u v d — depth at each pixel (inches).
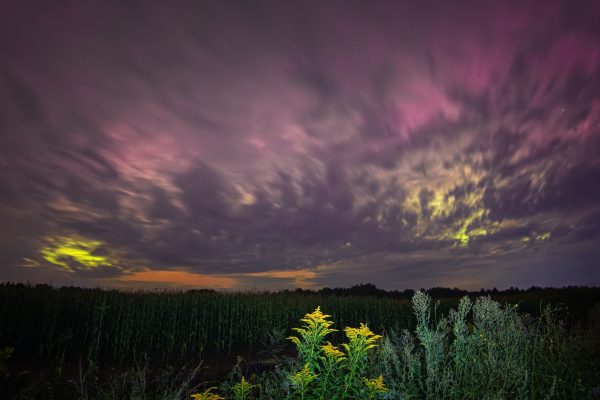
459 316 171.2
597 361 172.7
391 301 804.6
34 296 435.8
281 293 825.5
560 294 690.2
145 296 566.9
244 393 144.4
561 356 166.7
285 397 142.7
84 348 440.8
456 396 142.7
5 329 402.0
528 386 155.9
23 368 345.4
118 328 461.7
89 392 200.1
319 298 763.4
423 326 169.3
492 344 160.6
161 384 206.8
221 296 635.5
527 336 188.1
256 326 578.2
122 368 384.5
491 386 146.9
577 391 151.0
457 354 160.6
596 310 274.8
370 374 156.0
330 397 134.2
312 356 140.9
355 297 820.0
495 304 182.7
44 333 416.2
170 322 516.1
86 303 465.1
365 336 140.6
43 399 195.2
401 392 140.8
